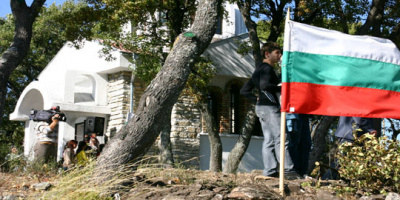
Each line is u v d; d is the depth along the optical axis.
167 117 6.30
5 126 31.38
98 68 19.75
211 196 5.05
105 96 19.91
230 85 20.45
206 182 5.74
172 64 6.51
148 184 5.53
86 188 5.05
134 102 18.92
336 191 5.73
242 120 20.62
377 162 5.79
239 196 5.07
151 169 6.14
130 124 6.08
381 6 15.41
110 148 5.90
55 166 8.96
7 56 12.27
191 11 17.58
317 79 5.74
